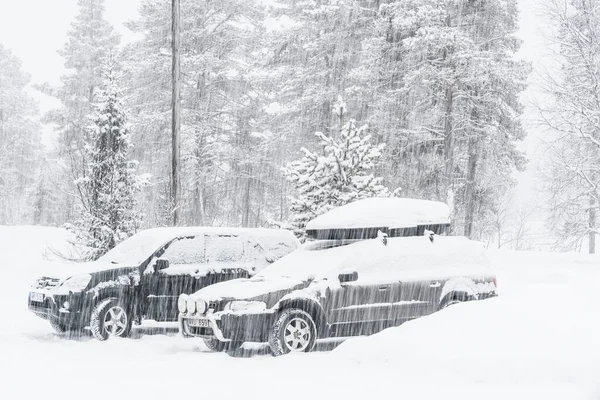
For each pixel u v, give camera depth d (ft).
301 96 133.69
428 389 20.51
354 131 59.57
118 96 65.51
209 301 33.27
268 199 143.84
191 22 126.62
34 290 40.75
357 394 20.72
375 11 127.75
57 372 26.91
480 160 127.03
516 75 107.34
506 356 21.31
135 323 41.78
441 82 109.70
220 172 132.67
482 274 38.63
